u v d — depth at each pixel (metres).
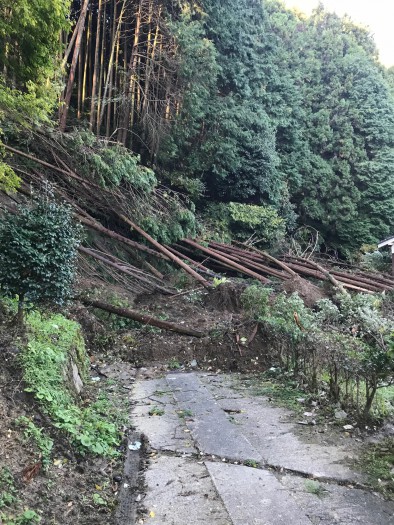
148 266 13.11
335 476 3.42
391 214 25.86
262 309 8.27
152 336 8.47
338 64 29.17
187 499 3.09
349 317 9.00
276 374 6.86
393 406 4.90
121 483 3.38
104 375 6.70
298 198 25.12
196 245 15.02
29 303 4.84
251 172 18.94
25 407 3.66
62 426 3.70
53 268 4.85
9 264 4.60
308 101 27.91
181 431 4.45
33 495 2.84
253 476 3.44
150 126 15.61
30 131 10.08
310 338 5.92
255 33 22.84
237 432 4.40
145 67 15.88
